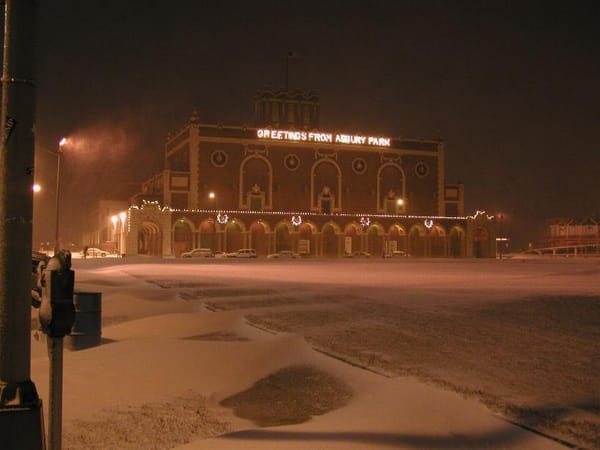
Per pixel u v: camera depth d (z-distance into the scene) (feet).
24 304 15.39
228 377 31.50
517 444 20.17
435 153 319.47
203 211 273.33
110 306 62.18
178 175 278.67
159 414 25.45
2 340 15.14
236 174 286.46
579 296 67.56
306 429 22.53
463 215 324.60
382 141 308.60
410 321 47.85
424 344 38.09
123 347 38.55
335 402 27.20
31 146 15.71
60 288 14.84
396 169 311.68
